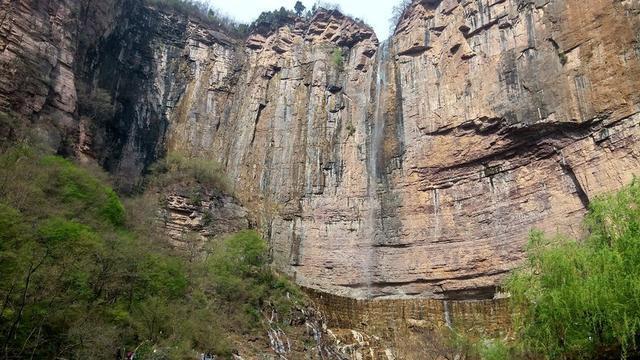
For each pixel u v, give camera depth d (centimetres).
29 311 1773
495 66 3994
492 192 3897
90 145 3803
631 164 3155
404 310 3831
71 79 3631
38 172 2727
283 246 4531
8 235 1942
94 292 2147
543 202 3603
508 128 3775
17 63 3198
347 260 4378
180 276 2841
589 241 2000
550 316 1831
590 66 3444
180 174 4422
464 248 3925
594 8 3500
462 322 3603
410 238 4197
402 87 4669
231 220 4256
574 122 3434
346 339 3541
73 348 1859
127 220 3334
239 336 2878
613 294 1697
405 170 4394
